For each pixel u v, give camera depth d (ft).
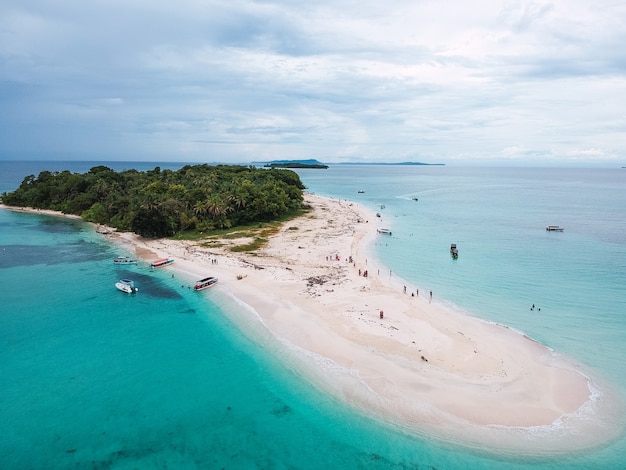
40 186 475.31
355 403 112.37
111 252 276.21
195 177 455.22
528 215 426.92
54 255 268.82
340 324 154.40
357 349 137.28
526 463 92.84
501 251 268.00
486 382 119.65
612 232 330.34
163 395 118.73
